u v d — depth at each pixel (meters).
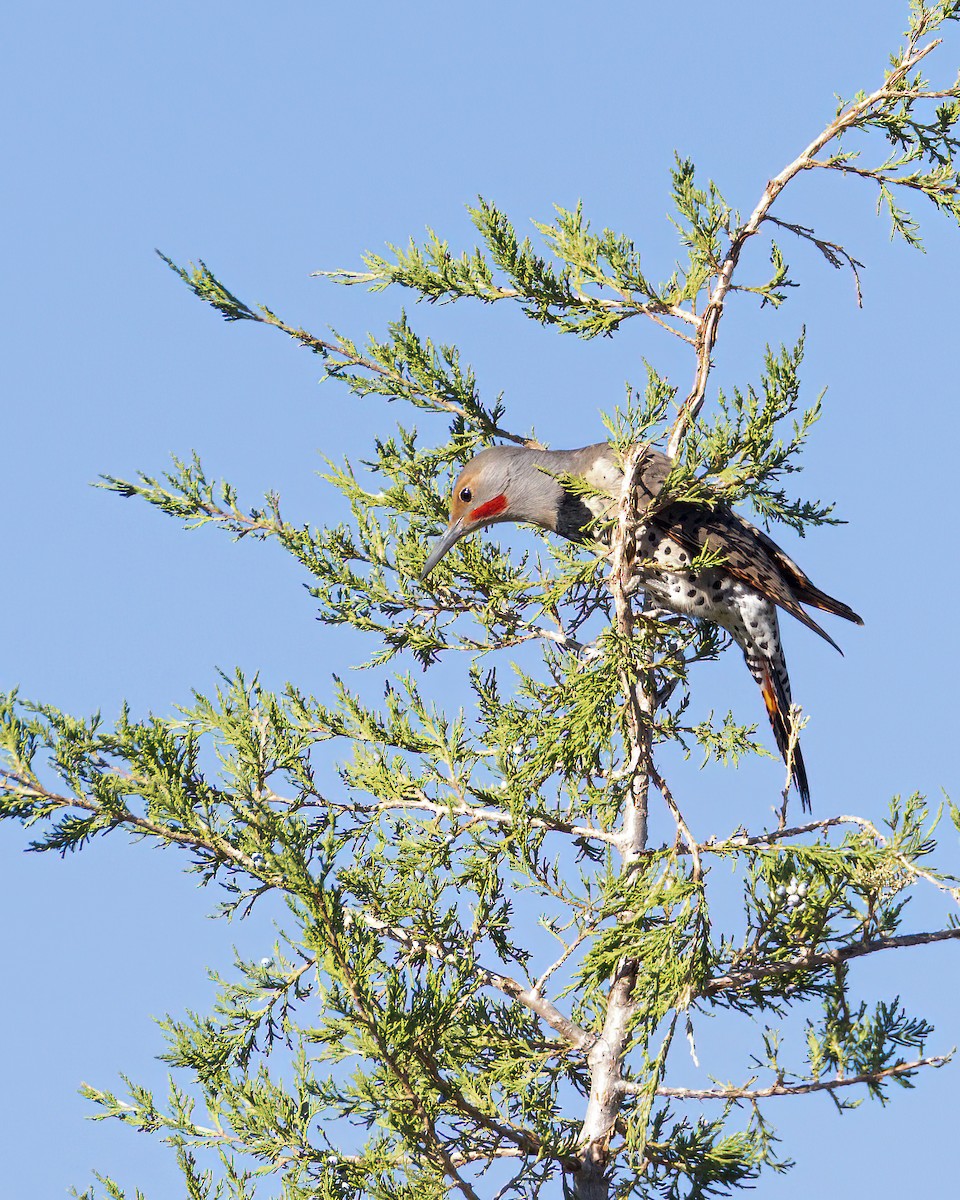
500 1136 9.50
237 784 10.05
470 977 10.55
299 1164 9.23
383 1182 8.77
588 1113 9.93
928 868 9.10
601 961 8.77
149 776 9.72
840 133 10.55
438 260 12.35
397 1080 8.33
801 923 10.05
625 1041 9.98
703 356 10.32
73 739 9.55
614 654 9.27
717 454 9.76
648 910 8.81
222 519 12.91
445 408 13.19
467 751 11.16
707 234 10.32
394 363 13.11
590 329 11.00
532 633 12.09
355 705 11.91
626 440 9.25
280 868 7.97
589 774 9.55
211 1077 9.94
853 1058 10.20
